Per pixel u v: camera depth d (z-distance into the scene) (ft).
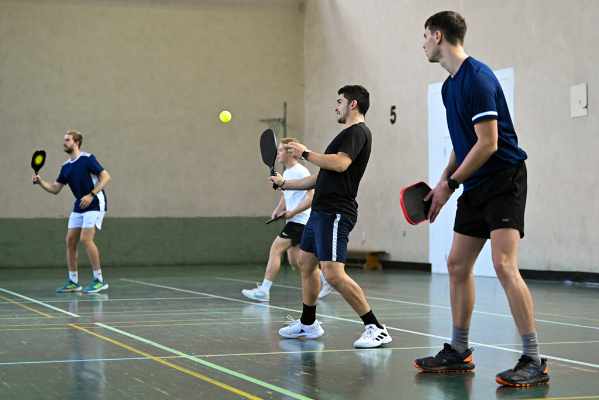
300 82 62.69
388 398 12.72
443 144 48.39
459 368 15.05
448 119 14.64
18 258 55.83
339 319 24.06
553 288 36.37
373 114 54.90
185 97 59.98
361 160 18.49
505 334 20.48
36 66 56.70
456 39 14.32
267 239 61.52
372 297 31.91
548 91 41.19
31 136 56.44
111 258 58.03
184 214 59.77
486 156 13.56
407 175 51.67
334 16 58.85
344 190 18.37
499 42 44.19
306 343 18.95
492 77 13.97
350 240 57.67
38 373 14.96
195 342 19.13
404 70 51.80
